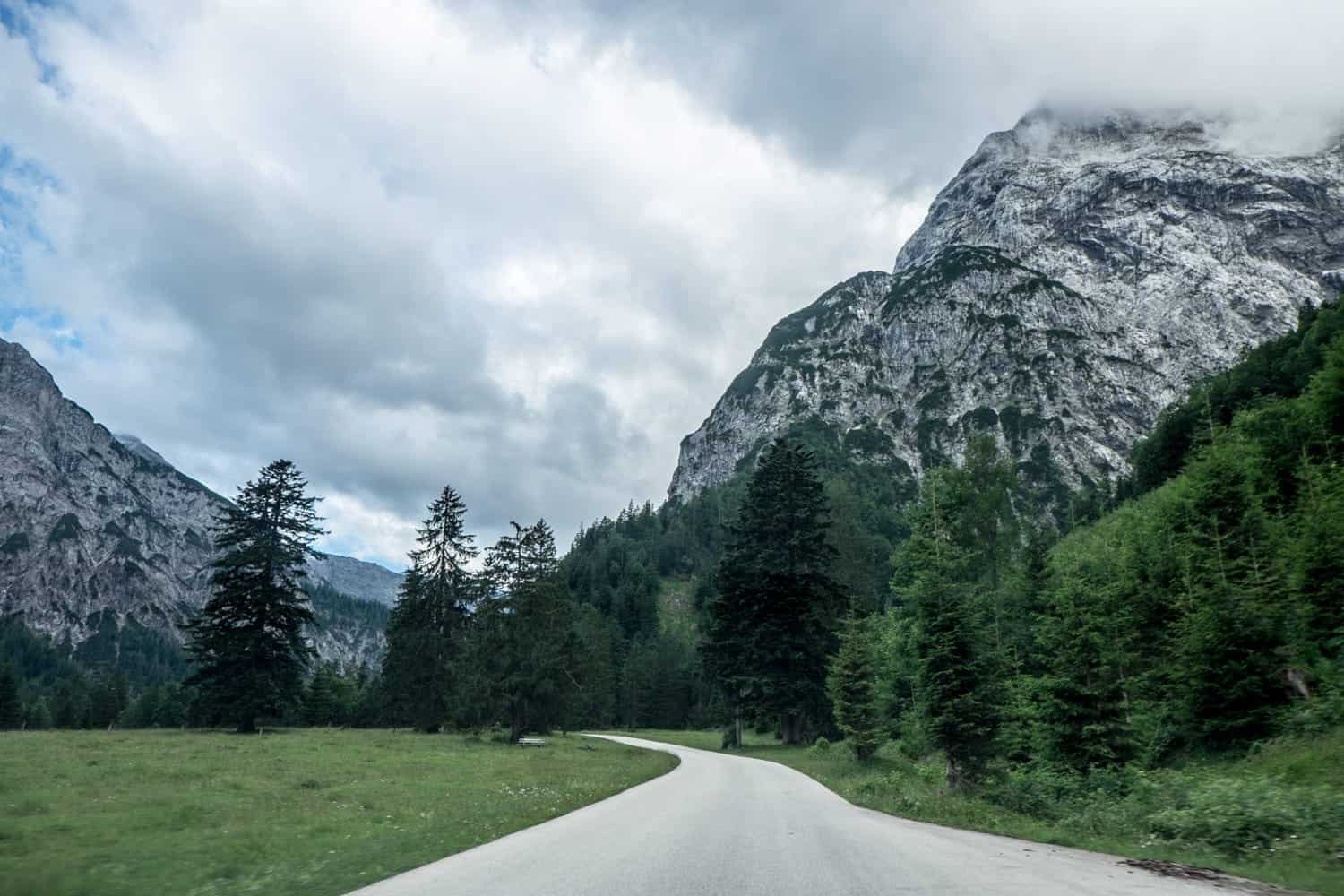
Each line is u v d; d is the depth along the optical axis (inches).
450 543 2556.6
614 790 844.0
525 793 799.7
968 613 1010.7
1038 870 357.1
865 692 1494.8
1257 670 837.2
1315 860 386.6
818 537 2118.6
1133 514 1665.8
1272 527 1063.6
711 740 2822.3
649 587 6614.2
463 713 2018.9
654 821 560.7
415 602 2524.6
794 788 928.9
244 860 397.7
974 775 953.5
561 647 2139.5
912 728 1529.3
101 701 4311.0
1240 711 836.6
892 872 346.6
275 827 528.4
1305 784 612.7
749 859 380.2
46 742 1378.0
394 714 2640.3
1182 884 320.5
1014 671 1240.8
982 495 1886.1
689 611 6633.9
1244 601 883.4
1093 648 872.3
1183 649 908.0
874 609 2906.0
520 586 2118.6
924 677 1008.2
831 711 1941.4
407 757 1306.6
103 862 386.3
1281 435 1405.0
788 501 2143.2
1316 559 880.9
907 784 989.2
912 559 1569.9
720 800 743.7
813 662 2014.0
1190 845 465.7
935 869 355.9
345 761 1179.9
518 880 323.0
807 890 300.4
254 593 2143.2
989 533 1849.2
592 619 4298.7
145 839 466.0
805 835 487.5
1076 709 848.3
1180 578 1077.1
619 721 4461.1
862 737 1441.9
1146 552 1208.2
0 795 661.3
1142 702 1005.2
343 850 430.9
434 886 309.9
